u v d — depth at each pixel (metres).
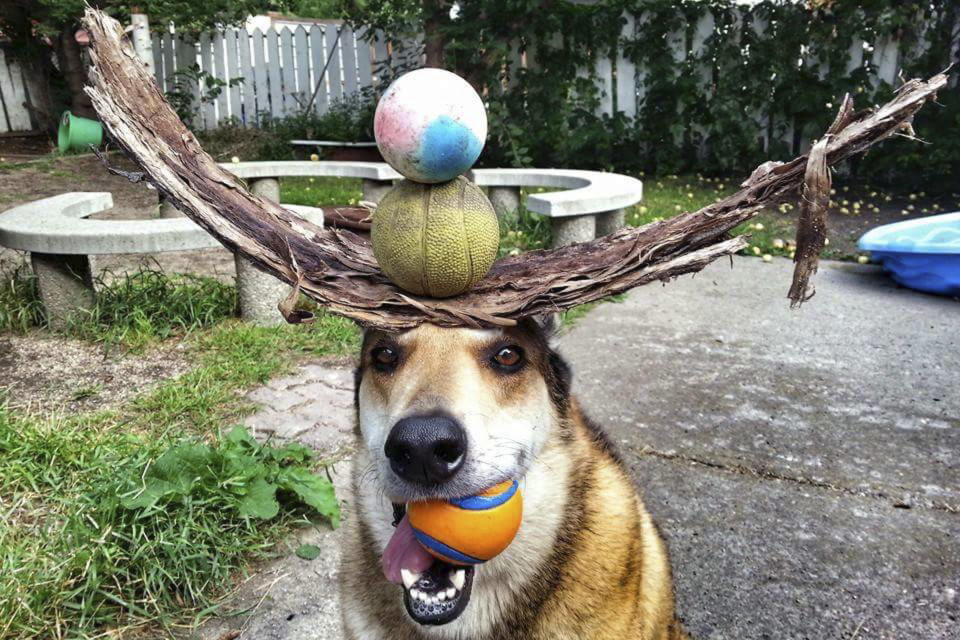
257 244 0.45
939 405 1.03
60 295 1.24
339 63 3.37
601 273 0.44
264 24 4.21
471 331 0.46
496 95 2.76
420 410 0.42
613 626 0.52
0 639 0.59
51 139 3.24
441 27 2.66
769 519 0.79
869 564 0.72
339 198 2.33
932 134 2.29
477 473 0.43
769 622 0.65
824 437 0.96
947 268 1.47
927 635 0.63
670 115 2.63
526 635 0.52
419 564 0.45
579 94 2.71
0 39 3.33
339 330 1.27
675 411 1.03
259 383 1.09
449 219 0.42
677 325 1.37
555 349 0.56
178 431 0.93
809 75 2.45
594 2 2.90
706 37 2.58
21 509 0.76
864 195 2.37
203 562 0.68
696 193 2.40
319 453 0.91
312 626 0.65
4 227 1.23
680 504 0.82
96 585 0.63
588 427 0.63
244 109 3.45
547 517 0.52
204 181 0.47
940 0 2.30
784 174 0.41
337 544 0.75
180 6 2.81
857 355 1.21
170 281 1.35
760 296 1.53
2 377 1.08
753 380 1.13
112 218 2.05
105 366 1.12
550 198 1.53
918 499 0.82
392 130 0.40
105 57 0.46
